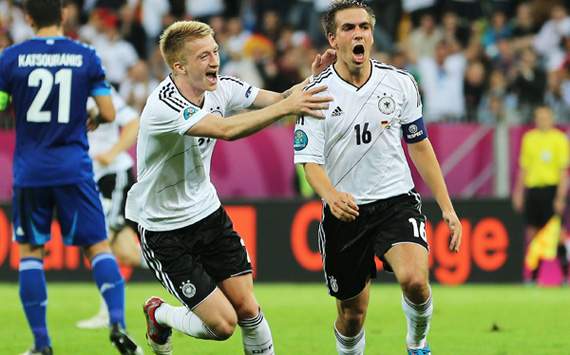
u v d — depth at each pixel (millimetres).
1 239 43844
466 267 44625
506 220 44906
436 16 60062
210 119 18641
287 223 44312
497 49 57125
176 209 19953
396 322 31375
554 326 30562
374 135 20438
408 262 19797
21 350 25797
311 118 20188
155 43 57094
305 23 58812
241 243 20422
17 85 22891
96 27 54688
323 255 21000
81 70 23062
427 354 21156
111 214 30922
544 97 52219
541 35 58094
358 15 20156
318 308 35062
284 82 52250
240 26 55531
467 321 31734
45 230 23172
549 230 45531
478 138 48000
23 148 23031
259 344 20422
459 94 53469
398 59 53594
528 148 45500
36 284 22859
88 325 30219
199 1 59375
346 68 20422
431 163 20922
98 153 30641
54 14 23172
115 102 30250
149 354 25234
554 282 45250
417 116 20828
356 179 20562
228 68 53250
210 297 19734
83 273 44000
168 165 19688
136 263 31688
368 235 20609
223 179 47250
